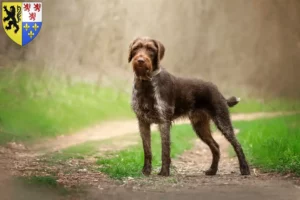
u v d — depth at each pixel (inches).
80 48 1406.3
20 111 732.7
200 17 1804.9
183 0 1781.5
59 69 1244.5
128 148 526.6
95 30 1496.1
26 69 1096.8
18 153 475.2
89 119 879.1
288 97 1680.6
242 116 1096.2
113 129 818.2
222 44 1812.3
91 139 658.8
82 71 1341.0
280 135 513.7
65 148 530.0
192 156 523.5
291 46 1815.9
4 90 864.3
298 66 1797.5
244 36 1822.1
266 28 1825.8
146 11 1697.8
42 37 1275.8
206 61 1791.3
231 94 1637.6
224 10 1825.8
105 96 1141.1
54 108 842.2
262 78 1785.2
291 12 1820.9
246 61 1804.9
